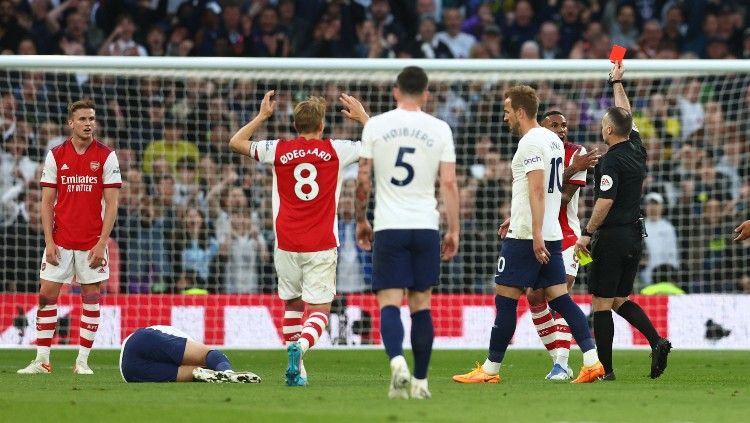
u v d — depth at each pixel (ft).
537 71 152.15
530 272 98.27
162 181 181.98
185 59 150.51
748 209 191.83
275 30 220.84
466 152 193.47
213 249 180.96
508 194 185.26
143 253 179.63
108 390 91.50
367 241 82.64
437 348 163.12
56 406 76.74
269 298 162.09
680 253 190.29
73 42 216.95
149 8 221.87
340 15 222.89
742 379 111.75
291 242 97.19
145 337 101.30
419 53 222.07
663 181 201.57
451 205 80.74
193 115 199.62
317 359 146.30
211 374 100.01
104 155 117.19
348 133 198.08
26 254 174.60
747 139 207.51
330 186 97.71
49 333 118.62
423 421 67.41
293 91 201.77
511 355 155.33
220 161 193.57
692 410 75.51
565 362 110.01
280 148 97.19
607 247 103.81
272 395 86.07
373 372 122.83
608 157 103.65
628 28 227.20
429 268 80.94
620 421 68.28
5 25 215.72
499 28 225.56
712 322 162.81
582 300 161.68
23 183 183.62
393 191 80.84
